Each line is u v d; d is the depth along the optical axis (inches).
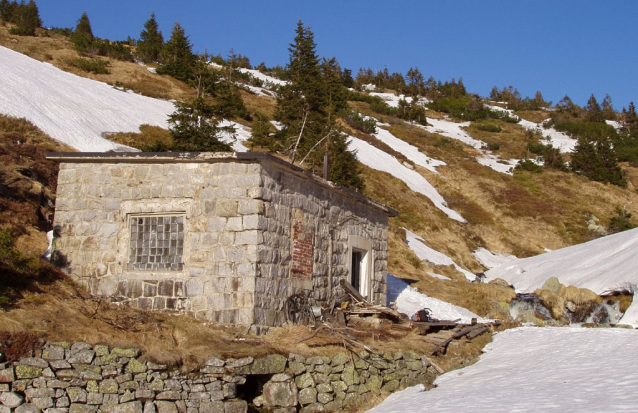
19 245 615.2
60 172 591.8
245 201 534.6
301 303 585.9
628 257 1109.7
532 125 4466.0
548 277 1195.9
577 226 2193.7
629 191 2876.5
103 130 1347.2
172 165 562.3
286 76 2353.6
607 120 4953.3
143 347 444.5
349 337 534.6
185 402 432.8
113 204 571.5
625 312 962.7
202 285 530.0
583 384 449.1
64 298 499.2
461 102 4650.6
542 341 652.1
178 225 554.3
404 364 525.3
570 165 3083.2
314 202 632.4
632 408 358.0
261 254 528.4
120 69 2380.7
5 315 430.3
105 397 420.8
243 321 512.4
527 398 416.8
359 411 465.7
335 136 1457.9
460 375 539.8
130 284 547.5
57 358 419.5
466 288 1097.4
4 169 787.4
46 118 1240.8
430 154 2819.9
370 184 1843.0
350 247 709.9
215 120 1149.1
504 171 2829.7
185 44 2795.3
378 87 5354.3
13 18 3376.0
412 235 1595.7
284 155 1589.6
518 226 2144.4
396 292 970.1
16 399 405.7
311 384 471.2
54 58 2310.5
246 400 468.1
